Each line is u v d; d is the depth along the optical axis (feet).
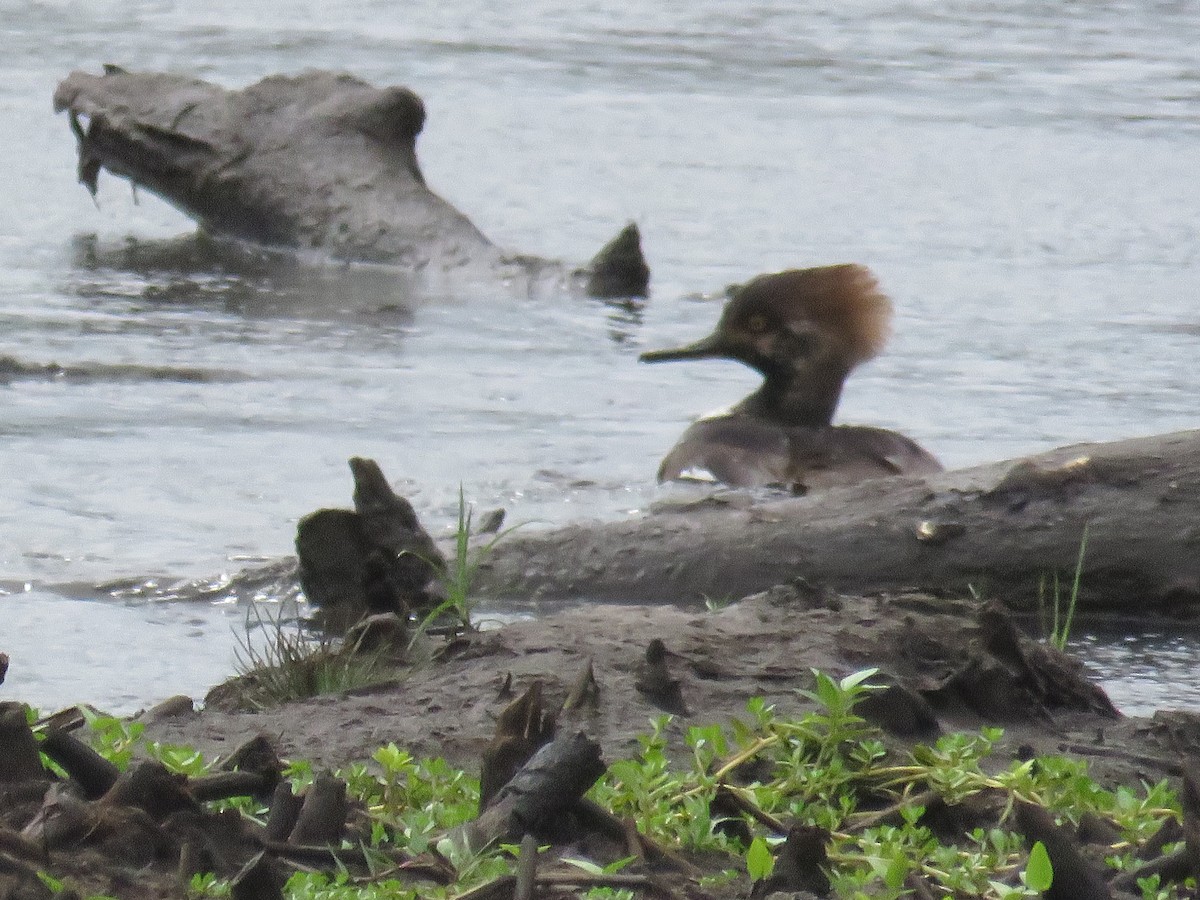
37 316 62.08
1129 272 73.51
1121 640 35.78
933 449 49.11
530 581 37.76
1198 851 19.60
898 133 100.58
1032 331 63.77
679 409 53.57
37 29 118.73
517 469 46.11
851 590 37.27
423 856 19.90
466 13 132.36
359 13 130.52
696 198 85.61
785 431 47.34
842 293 49.19
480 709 26.25
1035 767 24.16
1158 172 92.84
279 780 21.91
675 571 37.58
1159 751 26.07
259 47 115.34
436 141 95.50
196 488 43.83
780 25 133.18
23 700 29.89
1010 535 37.17
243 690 28.89
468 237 73.41
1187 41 131.44
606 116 102.73
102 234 77.66
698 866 20.48
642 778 21.74
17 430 48.39
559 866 19.61
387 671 29.07
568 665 27.71
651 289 70.38
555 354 60.18
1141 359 60.08
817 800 22.66
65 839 19.21
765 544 37.70
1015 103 109.40
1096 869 19.67
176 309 64.39
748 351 49.60
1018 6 143.74
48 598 36.32
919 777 22.85
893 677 26.35
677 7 138.51
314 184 75.20
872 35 130.62
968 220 82.12
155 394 52.75
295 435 48.85
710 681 27.25
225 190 75.61
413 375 56.24
